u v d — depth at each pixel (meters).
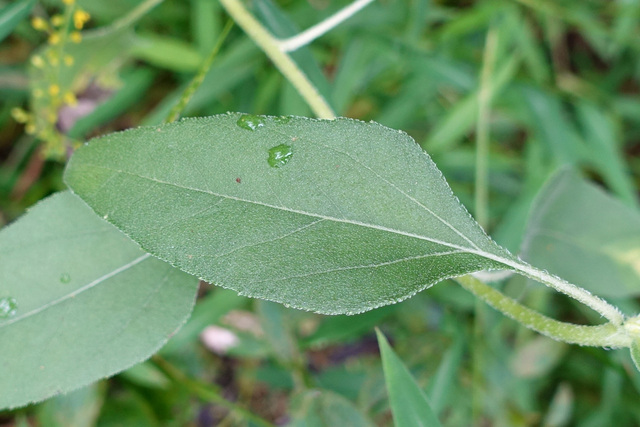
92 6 0.42
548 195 0.37
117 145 0.28
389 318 0.46
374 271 0.28
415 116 0.48
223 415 0.46
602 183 0.51
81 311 0.31
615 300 0.42
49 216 0.31
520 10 0.49
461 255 0.28
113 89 0.44
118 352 0.31
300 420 0.37
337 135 0.28
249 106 0.45
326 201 0.28
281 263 0.28
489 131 0.50
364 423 0.37
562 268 0.37
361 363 0.46
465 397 0.45
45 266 0.31
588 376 0.47
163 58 0.43
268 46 0.34
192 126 0.28
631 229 0.36
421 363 0.44
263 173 0.28
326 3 0.45
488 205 0.48
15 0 0.36
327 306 0.28
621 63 0.51
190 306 0.31
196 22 0.44
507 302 0.30
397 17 0.45
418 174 0.28
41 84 0.39
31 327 0.30
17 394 0.30
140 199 0.28
